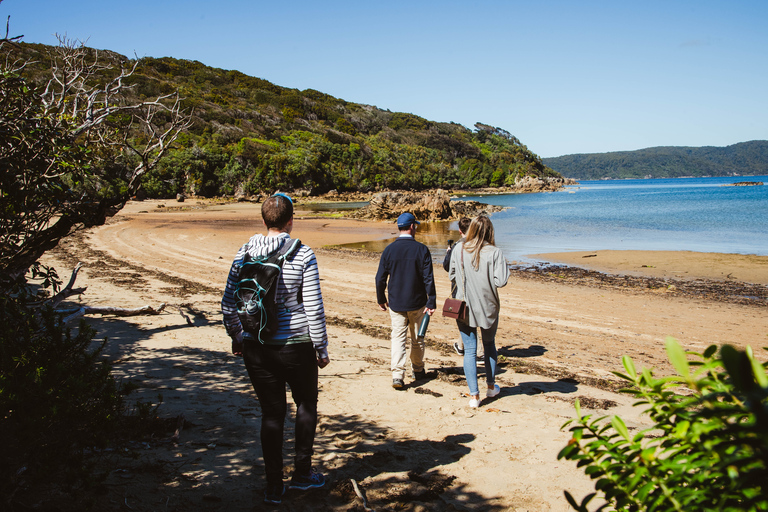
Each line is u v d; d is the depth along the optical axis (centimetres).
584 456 152
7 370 236
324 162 11131
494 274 461
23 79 315
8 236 323
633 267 1981
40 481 226
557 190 14800
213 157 8781
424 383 559
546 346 802
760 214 4578
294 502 287
